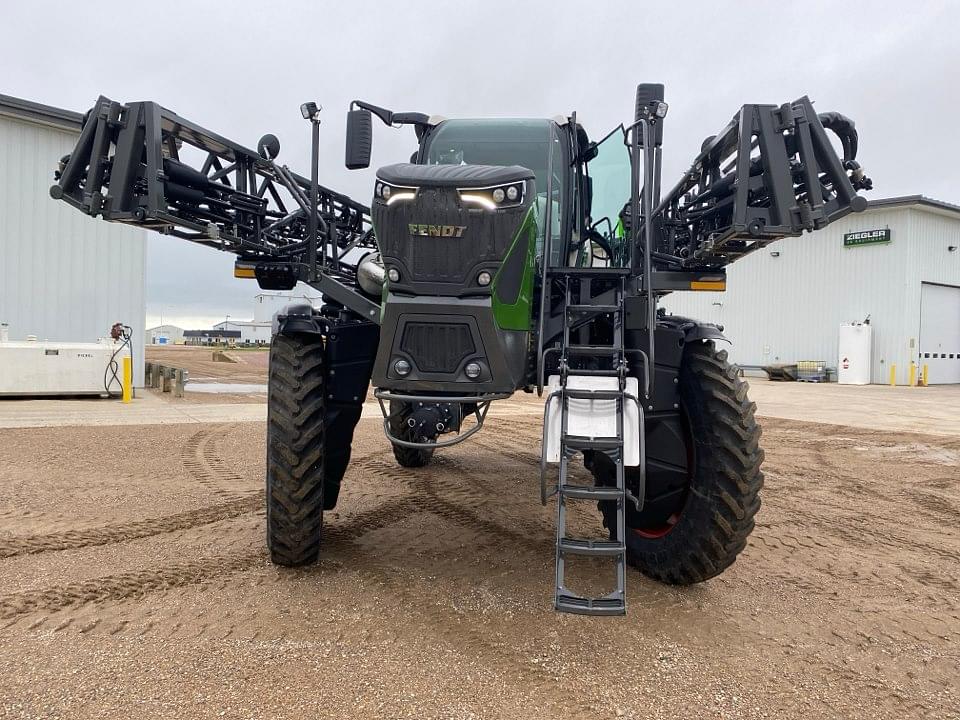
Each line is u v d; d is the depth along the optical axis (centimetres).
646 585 326
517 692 222
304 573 331
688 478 313
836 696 225
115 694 216
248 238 357
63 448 685
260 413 1030
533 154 394
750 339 2652
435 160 399
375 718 205
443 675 232
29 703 210
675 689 227
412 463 607
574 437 264
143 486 520
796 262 2489
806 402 1453
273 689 221
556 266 385
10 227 1293
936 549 397
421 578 327
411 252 281
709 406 302
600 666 241
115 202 287
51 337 1342
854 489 565
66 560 346
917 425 1020
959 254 2369
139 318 1445
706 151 322
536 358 324
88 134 295
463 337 282
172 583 316
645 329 303
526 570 342
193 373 2192
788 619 289
